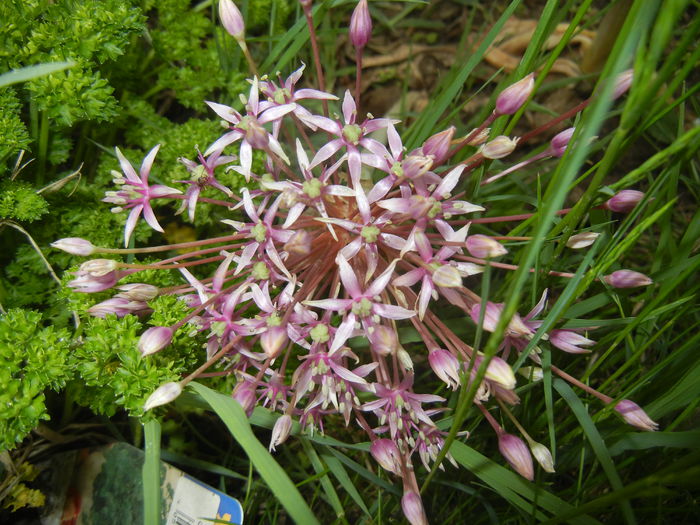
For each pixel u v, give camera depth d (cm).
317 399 12
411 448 13
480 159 12
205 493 12
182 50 17
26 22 13
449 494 16
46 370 11
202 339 13
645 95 7
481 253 10
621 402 11
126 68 16
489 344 7
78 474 14
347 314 11
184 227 18
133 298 12
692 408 12
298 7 17
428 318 12
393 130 11
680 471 9
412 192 12
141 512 13
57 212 15
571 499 14
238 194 15
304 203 11
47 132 14
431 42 23
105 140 17
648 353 16
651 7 7
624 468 15
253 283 12
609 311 15
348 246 11
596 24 21
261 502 16
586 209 11
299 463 17
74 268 13
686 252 13
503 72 22
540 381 13
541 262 14
